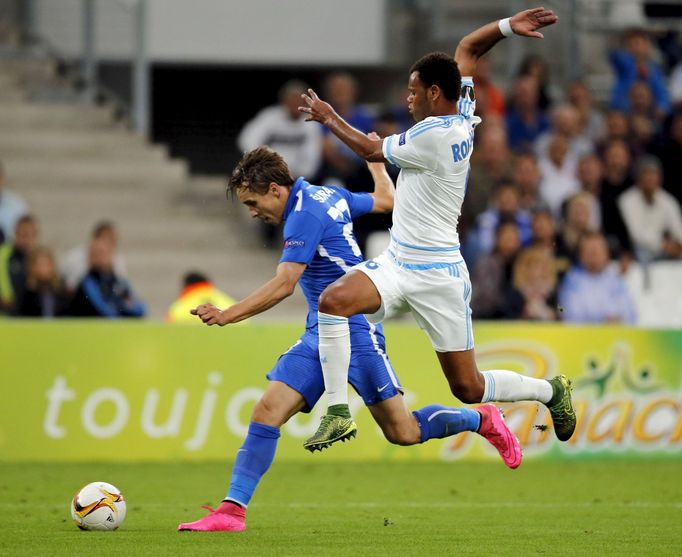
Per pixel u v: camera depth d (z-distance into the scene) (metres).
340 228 22.70
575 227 46.44
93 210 52.50
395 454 38.16
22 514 25.94
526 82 53.25
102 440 36.62
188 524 22.62
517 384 23.03
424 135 21.33
